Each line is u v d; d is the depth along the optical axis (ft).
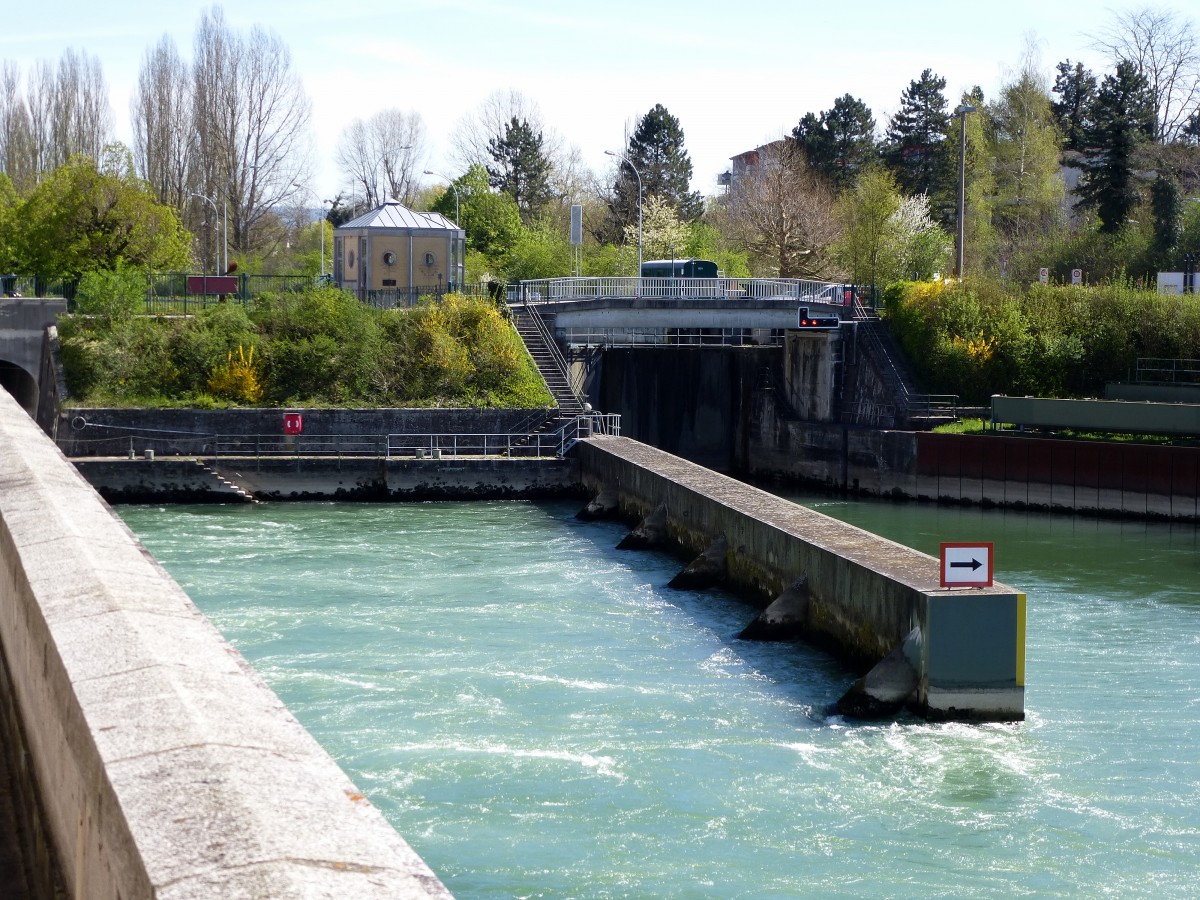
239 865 20.12
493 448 204.33
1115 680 98.02
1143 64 383.45
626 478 169.89
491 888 60.34
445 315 223.92
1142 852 66.08
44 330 220.23
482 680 94.84
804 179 385.91
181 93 357.00
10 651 52.34
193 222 355.36
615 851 64.85
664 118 476.13
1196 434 189.88
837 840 66.85
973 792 73.87
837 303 248.32
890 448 215.51
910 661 87.35
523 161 472.44
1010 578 141.38
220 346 213.87
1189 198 319.47
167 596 40.70
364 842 21.45
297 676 94.53
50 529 52.13
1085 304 233.96
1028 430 212.23
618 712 87.86
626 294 262.26
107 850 24.29
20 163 375.66
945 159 387.34
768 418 245.24
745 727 85.10
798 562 111.24
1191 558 155.22
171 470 186.29
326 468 190.80
